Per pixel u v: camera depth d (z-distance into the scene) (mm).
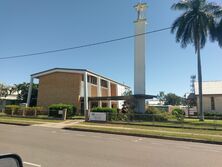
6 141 13289
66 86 40875
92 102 44562
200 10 35938
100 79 47281
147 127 23469
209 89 48812
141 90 37688
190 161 9414
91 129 21234
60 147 11688
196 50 35531
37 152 10312
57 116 33625
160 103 110062
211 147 13750
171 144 14414
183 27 36094
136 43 38906
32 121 28953
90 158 9391
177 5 36594
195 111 47375
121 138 16609
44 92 42469
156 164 8727
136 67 38438
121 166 8273
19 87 60656
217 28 35344
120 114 29375
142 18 39344
